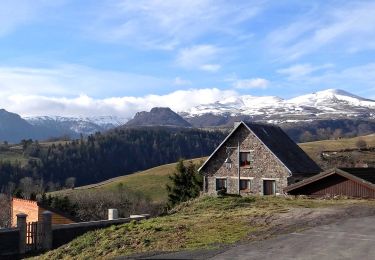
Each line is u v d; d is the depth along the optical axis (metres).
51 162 145.50
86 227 23.52
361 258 12.20
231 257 13.05
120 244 16.58
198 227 18.09
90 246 17.27
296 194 28.98
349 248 13.29
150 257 14.02
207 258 13.14
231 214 20.97
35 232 21.84
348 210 19.78
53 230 22.33
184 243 15.67
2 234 20.58
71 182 127.19
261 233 16.22
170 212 26.86
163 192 89.19
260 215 19.77
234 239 15.60
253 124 53.25
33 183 122.25
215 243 15.22
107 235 18.19
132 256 14.45
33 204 29.75
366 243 13.78
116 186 92.62
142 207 70.56
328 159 77.12
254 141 52.06
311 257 12.55
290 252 13.22
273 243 14.48
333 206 21.59
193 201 28.41
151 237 17.00
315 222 17.47
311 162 53.41
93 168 152.12
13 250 20.89
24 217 21.33
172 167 111.31
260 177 51.25
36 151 156.50
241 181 52.97
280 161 49.41
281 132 56.03
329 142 118.88
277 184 49.88
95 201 72.38
